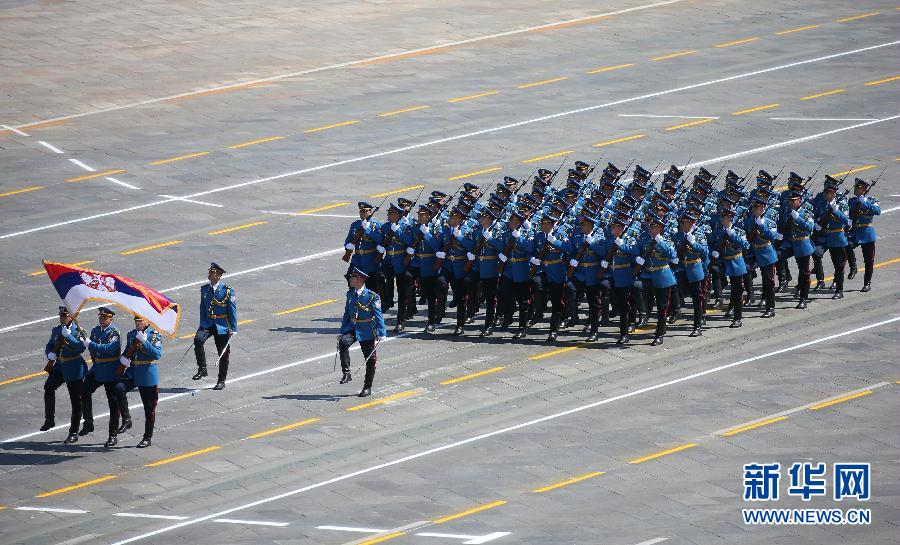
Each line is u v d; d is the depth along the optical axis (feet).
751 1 636.07
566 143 463.42
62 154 468.34
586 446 265.34
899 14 606.96
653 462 257.75
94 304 349.00
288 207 418.10
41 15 629.92
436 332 329.72
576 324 329.72
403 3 651.25
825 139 458.50
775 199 333.83
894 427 270.46
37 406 292.40
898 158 439.22
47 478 258.37
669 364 304.91
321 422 279.69
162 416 285.23
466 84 531.91
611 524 233.14
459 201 335.67
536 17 621.72
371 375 291.79
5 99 522.06
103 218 412.16
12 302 350.64
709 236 326.24
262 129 488.85
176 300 349.20
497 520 235.81
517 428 274.57
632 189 343.05
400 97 518.78
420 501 244.22
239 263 375.86
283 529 234.79
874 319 326.85
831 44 565.12
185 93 529.04
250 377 304.09
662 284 312.50
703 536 228.22
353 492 248.93
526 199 330.54
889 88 509.76
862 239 341.21
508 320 328.49
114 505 246.88
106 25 615.16
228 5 648.38
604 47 572.51
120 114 506.89
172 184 440.04
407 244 326.44
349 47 582.35
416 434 273.13
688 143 458.50
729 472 252.83
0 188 437.99
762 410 279.49
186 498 248.93
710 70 536.83
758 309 337.52
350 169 448.24
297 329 331.57
